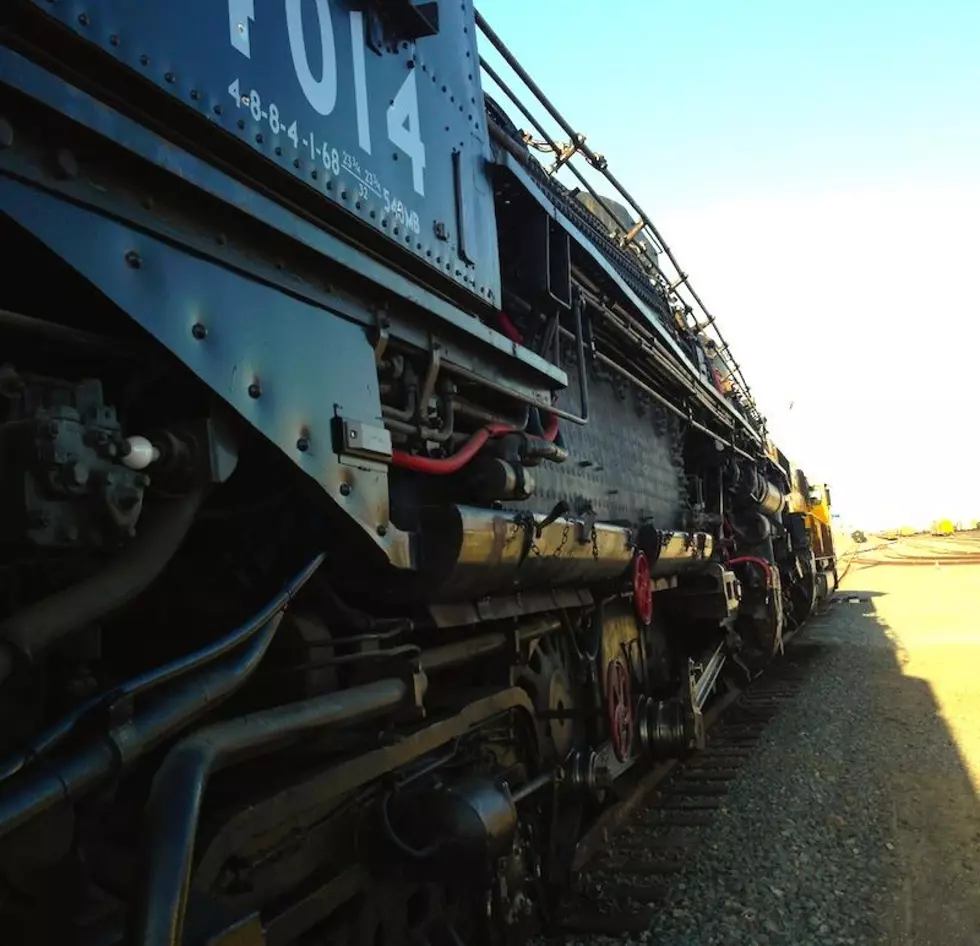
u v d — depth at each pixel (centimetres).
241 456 248
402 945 307
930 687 1064
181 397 225
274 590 275
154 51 206
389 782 299
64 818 191
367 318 280
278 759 270
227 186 216
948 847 531
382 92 313
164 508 206
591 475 599
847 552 5494
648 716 634
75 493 167
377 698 270
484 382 362
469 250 374
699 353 1002
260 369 226
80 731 176
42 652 172
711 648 913
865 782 671
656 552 615
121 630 290
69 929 188
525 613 411
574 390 580
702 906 457
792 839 552
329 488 244
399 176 317
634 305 638
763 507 1345
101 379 221
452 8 394
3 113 170
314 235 248
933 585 2992
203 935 184
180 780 187
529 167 541
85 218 186
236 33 235
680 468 891
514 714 416
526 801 424
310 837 263
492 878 331
